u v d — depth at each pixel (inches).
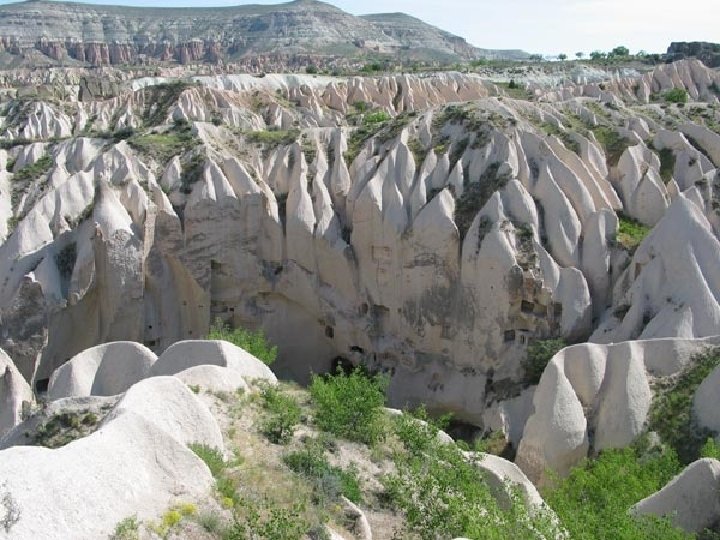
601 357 1197.7
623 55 5580.7
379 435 965.2
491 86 3331.7
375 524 769.6
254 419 901.8
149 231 1726.1
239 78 3858.3
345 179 1835.6
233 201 1771.7
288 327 1828.2
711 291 1344.7
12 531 531.5
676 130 1910.7
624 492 896.3
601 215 1556.3
